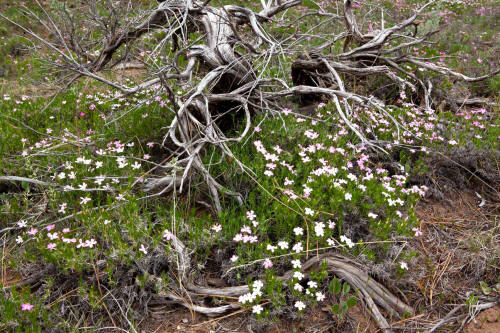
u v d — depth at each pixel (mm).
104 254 3088
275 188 3682
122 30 4562
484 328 2861
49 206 3709
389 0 12469
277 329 2807
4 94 6590
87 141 4574
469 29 11031
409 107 5598
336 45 6812
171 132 3709
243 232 3186
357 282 3035
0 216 3633
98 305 2842
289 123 4691
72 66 3820
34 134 5141
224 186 3971
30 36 9977
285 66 6773
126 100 6004
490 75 5500
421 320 2941
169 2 4648
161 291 2936
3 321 2609
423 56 7523
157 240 3074
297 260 2914
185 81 4652
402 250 3408
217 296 2975
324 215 3393
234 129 4824
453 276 3350
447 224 3996
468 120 5375
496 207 4262
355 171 4367
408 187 4441
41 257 3260
